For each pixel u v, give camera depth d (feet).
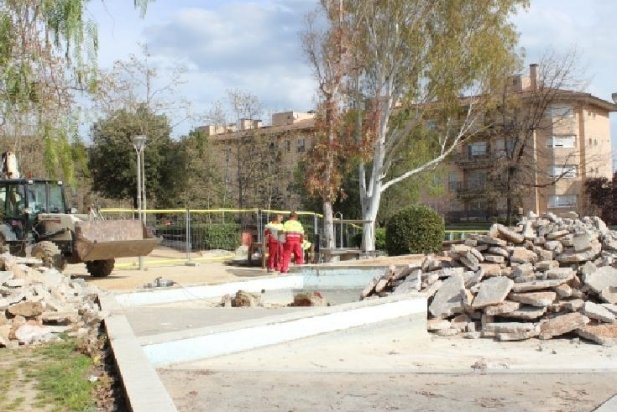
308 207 138.00
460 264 41.39
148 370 19.44
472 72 97.14
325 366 25.93
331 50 89.10
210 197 135.54
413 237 74.13
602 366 25.85
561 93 136.46
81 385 19.42
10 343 25.70
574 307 34.55
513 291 36.35
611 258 38.70
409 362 27.55
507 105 116.37
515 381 21.68
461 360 28.27
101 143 120.37
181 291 44.57
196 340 25.32
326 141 88.58
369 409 18.34
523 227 44.32
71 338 27.22
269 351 27.63
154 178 124.06
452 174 179.11
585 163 160.45
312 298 42.83
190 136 143.33
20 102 27.91
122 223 58.03
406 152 111.96
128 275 59.98
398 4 94.02
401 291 38.65
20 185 56.80
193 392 20.20
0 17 27.20
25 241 55.83
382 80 96.89
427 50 95.96
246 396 19.70
